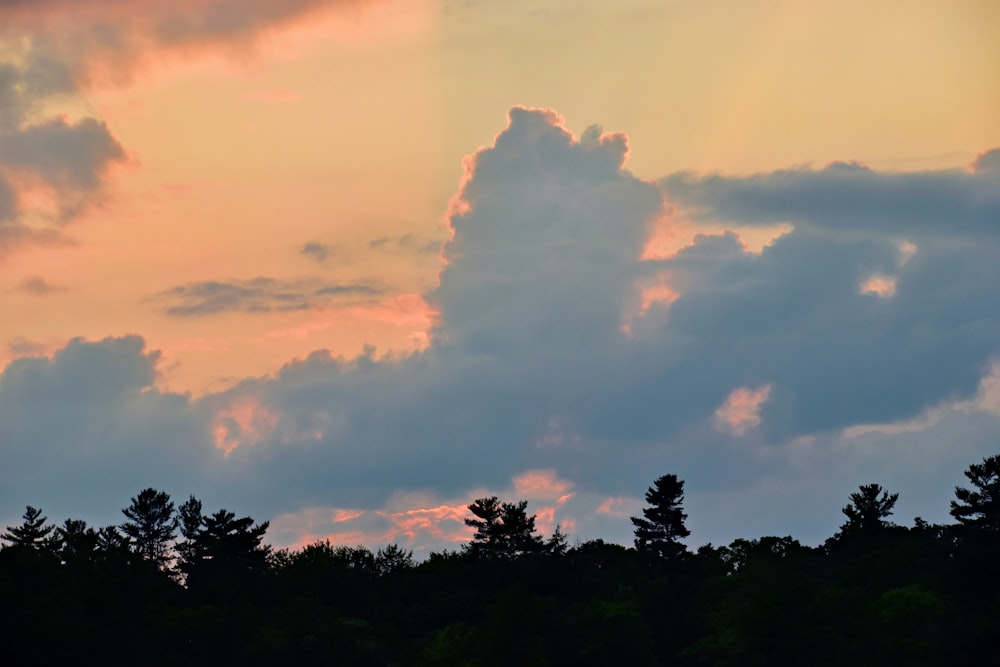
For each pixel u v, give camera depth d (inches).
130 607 7150.6
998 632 6510.8
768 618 6914.4
